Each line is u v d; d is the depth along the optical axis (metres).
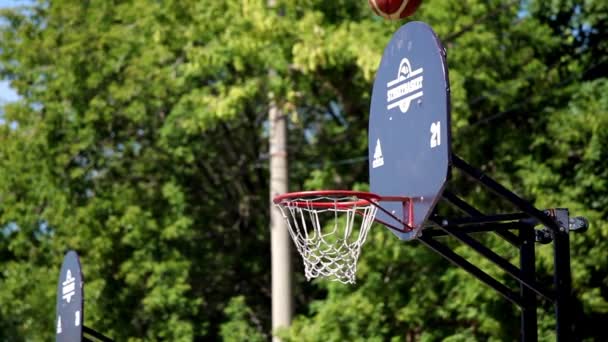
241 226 34.34
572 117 26.59
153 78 29.88
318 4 27.22
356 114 29.52
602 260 25.09
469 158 27.48
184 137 30.27
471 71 27.05
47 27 31.83
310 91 29.70
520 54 28.02
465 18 26.94
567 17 29.91
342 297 26.41
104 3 31.19
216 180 33.88
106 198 30.44
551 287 25.25
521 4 29.64
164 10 29.16
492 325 24.91
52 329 30.23
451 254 12.51
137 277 29.61
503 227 12.84
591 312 25.48
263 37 26.73
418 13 27.03
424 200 11.93
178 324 29.80
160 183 31.44
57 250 30.16
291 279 26.27
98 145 31.09
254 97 28.34
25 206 31.00
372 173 13.02
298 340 25.80
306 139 32.97
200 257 32.41
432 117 11.90
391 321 26.47
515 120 28.16
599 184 26.19
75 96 30.44
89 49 30.31
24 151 30.84
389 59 12.91
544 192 26.22
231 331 30.75
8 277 30.81
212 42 27.98
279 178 26.66
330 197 12.80
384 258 25.48
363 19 27.61
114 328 29.78
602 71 29.61
